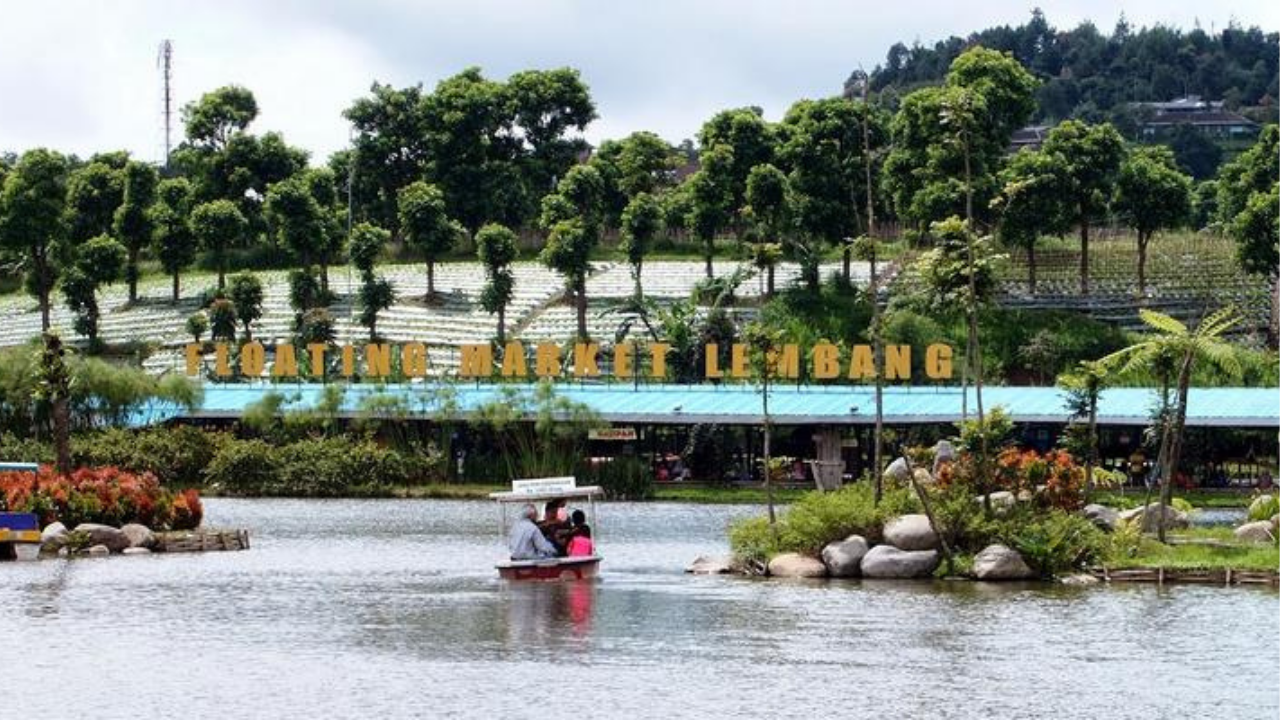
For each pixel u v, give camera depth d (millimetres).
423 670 56875
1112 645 61375
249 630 64625
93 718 50156
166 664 57719
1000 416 82688
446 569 84250
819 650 60562
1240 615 67562
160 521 98062
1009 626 65250
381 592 75250
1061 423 137750
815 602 71312
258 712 50844
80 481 95562
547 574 79562
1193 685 55031
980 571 77500
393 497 136500
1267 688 54688
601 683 54969
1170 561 78500
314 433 146750
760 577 80062
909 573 77938
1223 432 140000
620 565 86438
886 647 61031
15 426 139500
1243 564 77500
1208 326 95250
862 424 137625
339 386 152000
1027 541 78000
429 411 143250
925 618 66938
